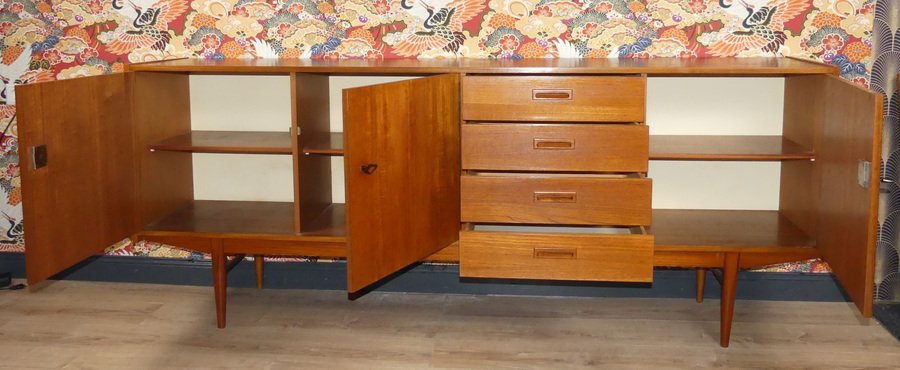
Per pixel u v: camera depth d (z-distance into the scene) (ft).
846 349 8.77
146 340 9.05
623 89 8.27
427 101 8.36
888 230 9.87
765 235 8.86
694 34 9.75
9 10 10.48
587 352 8.73
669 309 9.99
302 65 8.82
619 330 9.34
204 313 9.87
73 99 7.97
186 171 10.34
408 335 9.21
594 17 9.82
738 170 9.97
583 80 8.29
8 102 10.69
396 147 8.07
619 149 8.30
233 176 10.55
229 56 10.31
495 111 8.44
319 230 9.07
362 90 7.55
